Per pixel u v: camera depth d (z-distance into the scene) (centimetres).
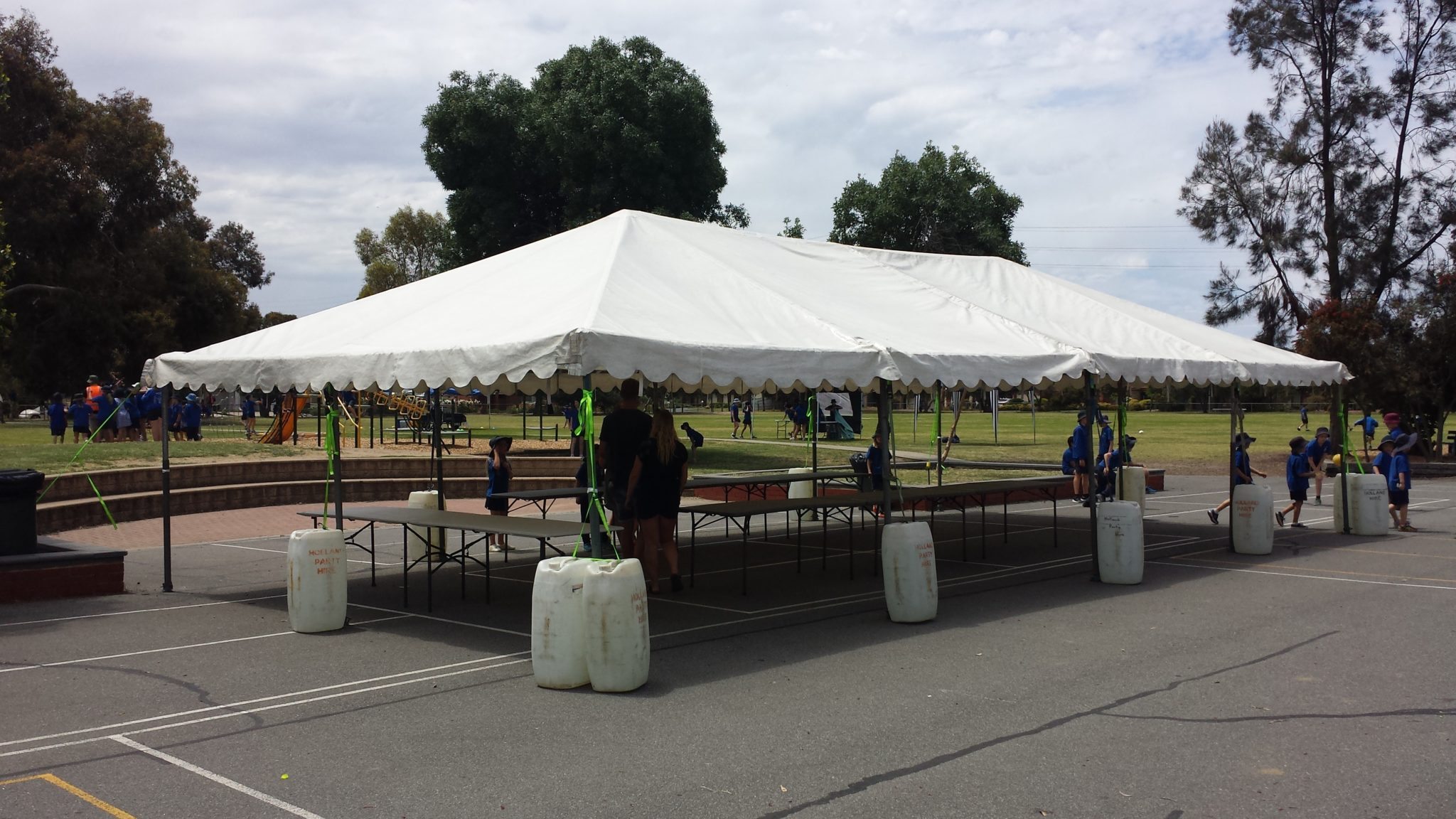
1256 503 1310
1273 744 568
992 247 3884
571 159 3341
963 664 755
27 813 477
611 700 665
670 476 1041
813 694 676
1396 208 3206
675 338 770
